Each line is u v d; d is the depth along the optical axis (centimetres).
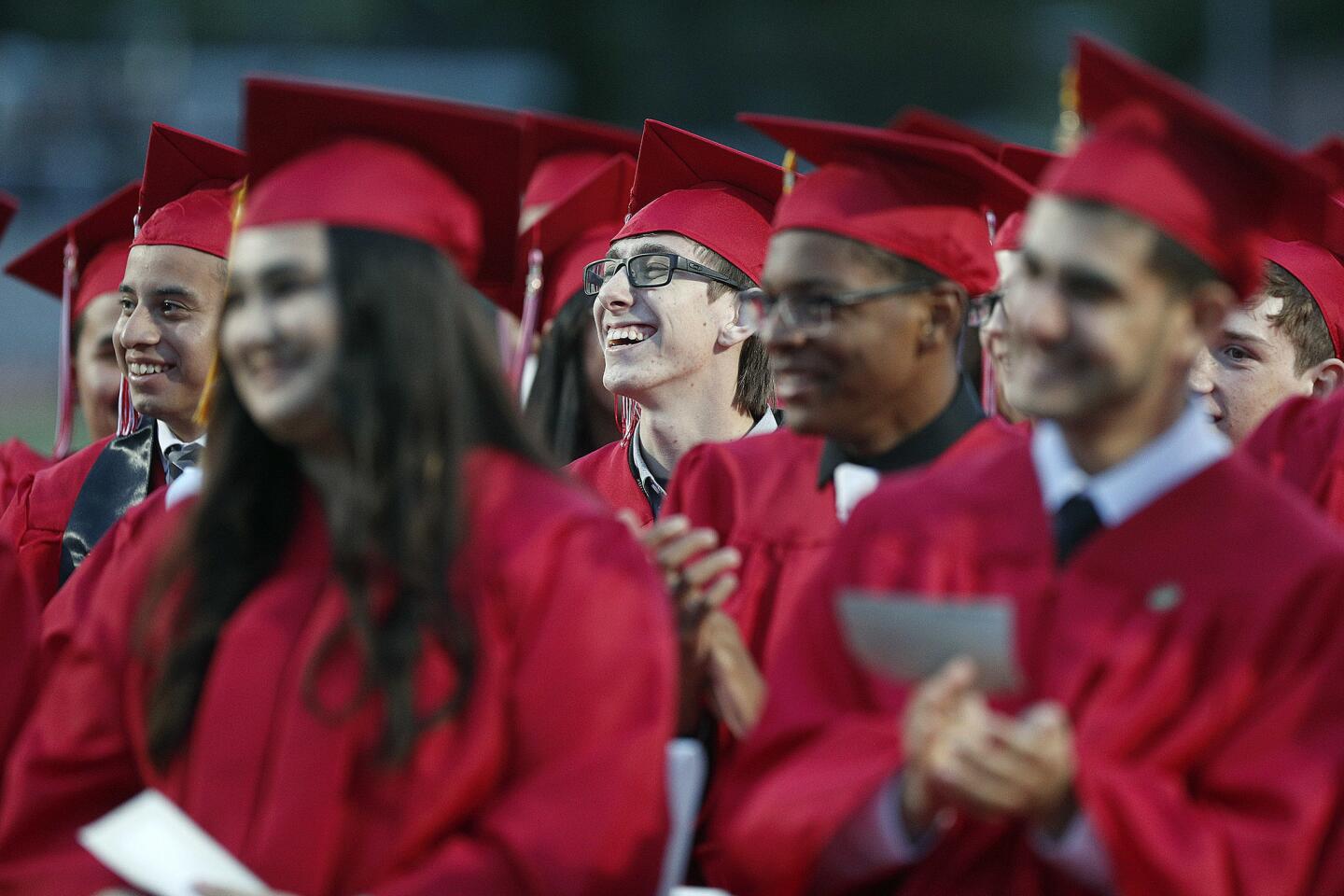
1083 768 914
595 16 13375
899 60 13675
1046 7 14525
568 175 2422
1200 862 909
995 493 1018
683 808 1049
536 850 940
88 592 1458
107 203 2016
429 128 1045
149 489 1769
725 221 1596
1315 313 1594
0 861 1056
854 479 1228
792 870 975
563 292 2056
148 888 952
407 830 944
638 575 1000
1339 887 925
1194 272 961
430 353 988
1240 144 961
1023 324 962
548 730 960
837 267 1178
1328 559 947
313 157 1030
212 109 12788
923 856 987
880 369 1188
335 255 988
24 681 1226
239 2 13412
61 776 1068
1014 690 916
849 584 1034
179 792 1008
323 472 1016
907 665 922
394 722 933
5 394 9675
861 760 979
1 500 2153
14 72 12331
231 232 1673
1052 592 975
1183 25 16025
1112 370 946
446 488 970
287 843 947
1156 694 936
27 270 2236
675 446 1606
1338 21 16325
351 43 13562
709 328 1580
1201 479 975
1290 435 1393
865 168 1207
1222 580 952
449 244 1045
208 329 1673
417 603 953
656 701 976
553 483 1019
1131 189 945
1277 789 926
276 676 983
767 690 1054
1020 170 1766
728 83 13438
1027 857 965
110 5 13350
